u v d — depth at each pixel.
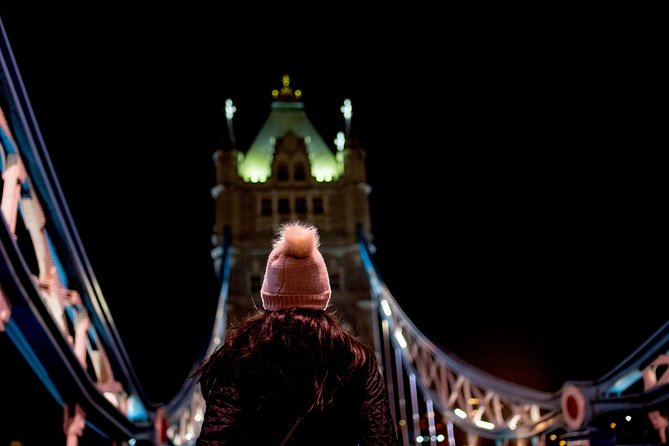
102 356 7.61
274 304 2.38
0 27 4.22
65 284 6.39
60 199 5.59
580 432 8.47
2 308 4.57
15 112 4.62
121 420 8.34
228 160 60.50
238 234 57.53
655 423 7.51
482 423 18.52
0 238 4.21
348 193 59.59
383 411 2.28
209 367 2.26
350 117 63.50
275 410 2.16
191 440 19.67
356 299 53.59
